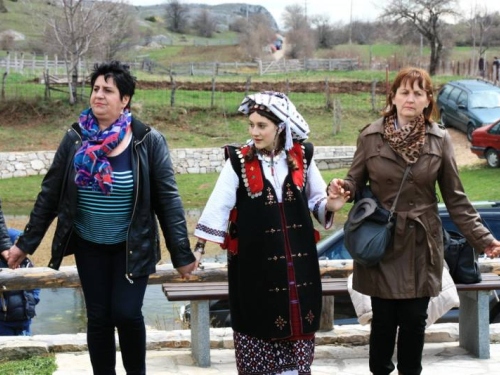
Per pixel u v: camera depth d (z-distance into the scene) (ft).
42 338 19.17
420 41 193.36
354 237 14.60
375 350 15.37
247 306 13.83
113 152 13.52
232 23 411.54
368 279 14.97
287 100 13.94
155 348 19.79
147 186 13.64
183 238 13.88
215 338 19.76
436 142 14.73
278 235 13.74
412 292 14.57
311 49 265.54
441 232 15.03
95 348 14.05
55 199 13.83
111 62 13.66
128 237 13.55
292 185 13.94
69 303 39.63
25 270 19.81
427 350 19.24
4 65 155.22
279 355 14.10
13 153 93.20
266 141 13.76
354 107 119.55
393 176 14.66
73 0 116.16
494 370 17.66
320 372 17.69
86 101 113.09
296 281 13.78
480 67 144.66
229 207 13.93
